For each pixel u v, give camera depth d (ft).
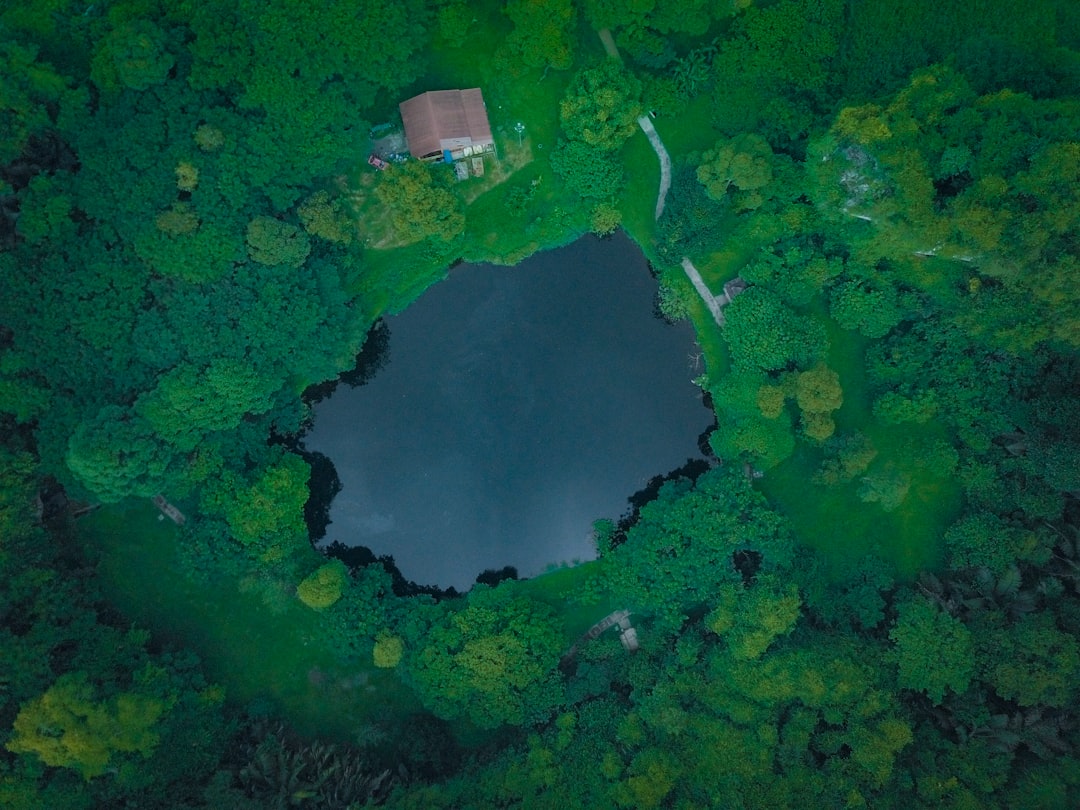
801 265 209.97
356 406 222.07
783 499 217.77
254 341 195.11
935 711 199.72
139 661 198.08
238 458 205.67
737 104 209.46
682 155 216.74
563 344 222.89
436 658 203.31
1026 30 199.11
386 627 207.21
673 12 203.21
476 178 216.54
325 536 220.43
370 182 214.48
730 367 218.38
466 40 214.48
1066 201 180.55
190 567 201.98
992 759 189.98
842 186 196.34
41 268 189.47
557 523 222.69
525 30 201.98
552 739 201.98
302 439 220.64
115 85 188.65
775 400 203.62
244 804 189.78
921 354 208.13
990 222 183.52
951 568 209.67
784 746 193.47
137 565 211.61
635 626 217.77
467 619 205.46
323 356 203.82
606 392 223.51
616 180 212.02
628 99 203.82
